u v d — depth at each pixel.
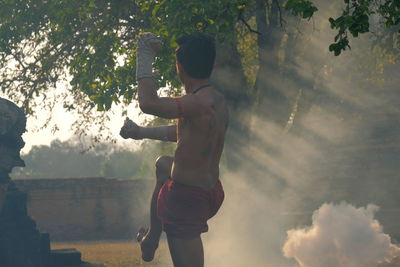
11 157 11.98
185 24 12.43
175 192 3.15
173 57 13.89
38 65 18.58
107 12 16.45
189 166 3.12
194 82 3.18
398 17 7.52
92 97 16.05
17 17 16.98
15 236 12.79
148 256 3.53
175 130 3.47
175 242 3.15
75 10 16.41
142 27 16.62
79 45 17.66
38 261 13.36
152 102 2.96
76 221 35.72
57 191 35.66
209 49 3.16
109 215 36.06
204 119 3.08
